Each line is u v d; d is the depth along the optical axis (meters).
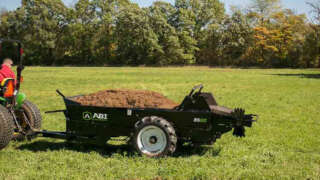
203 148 7.25
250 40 85.50
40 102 14.92
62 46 84.69
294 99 16.75
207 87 24.05
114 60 85.75
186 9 88.94
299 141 8.13
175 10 86.94
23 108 7.62
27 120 7.49
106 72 48.16
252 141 8.05
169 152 6.29
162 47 83.12
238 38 85.12
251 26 86.62
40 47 81.38
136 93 7.44
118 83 27.30
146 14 83.94
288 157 6.76
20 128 7.23
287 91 21.00
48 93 18.86
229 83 28.20
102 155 6.73
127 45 81.69
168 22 87.25
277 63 84.25
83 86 24.03
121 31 82.88
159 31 83.56
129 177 5.48
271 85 26.16
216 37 87.62
